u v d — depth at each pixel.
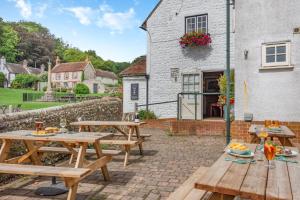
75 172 3.83
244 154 3.64
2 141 5.24
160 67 14.07
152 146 8.79
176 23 13.70
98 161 4.82
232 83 10.60
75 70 68.00
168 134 11.14
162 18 14.05
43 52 99.81
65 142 5.19
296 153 3.77
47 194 4.65
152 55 14.27
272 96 7.68
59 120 7.90
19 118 6.38
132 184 5.17
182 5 13.57
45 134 5.09
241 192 2.41
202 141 9.60
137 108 13.95
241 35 8.02
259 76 7.82
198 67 13.17
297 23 7.40
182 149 8.29
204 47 13.03
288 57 7.48
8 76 76.12
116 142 6.52
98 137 4.96
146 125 13.28
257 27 7.83
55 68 73.12
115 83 79.38
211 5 12.92
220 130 10.64
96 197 4.54
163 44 14.01
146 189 4.91
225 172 2.94
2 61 78.62
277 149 3.83
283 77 7.56
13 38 92.56
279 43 7.57
